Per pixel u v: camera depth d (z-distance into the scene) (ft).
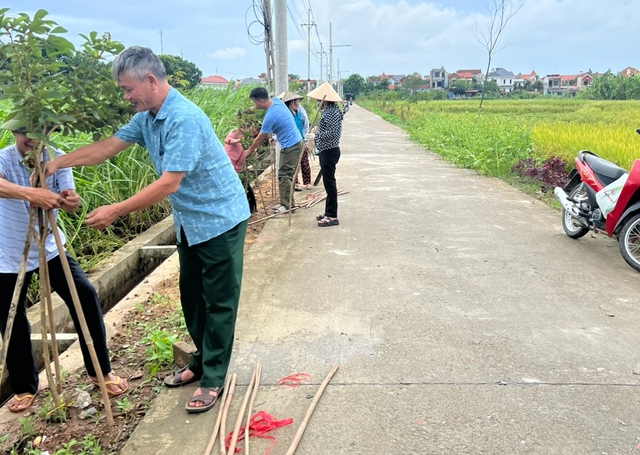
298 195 29.96
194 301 10.66
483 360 11.85
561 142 39.14
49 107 9.07
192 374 11.02
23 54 8.25
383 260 18.72
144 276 20.57
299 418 9.86
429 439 9.23
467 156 40.37
